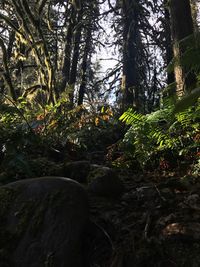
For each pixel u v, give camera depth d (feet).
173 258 7.65
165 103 16.14
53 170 12.92
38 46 33.83
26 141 14.48
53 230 8.23
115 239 8.74
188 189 11.23
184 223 8.52
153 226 8.86
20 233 8.36
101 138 24.03
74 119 26.05
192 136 15.97
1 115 20.85
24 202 8.80
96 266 8.18
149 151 16.21
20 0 32.53
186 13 22.66
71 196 8.70
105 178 11.29
